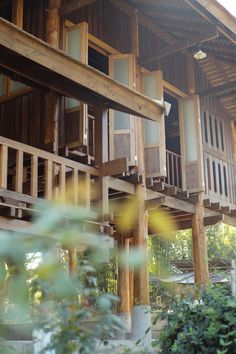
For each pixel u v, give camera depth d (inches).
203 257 369.4
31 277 64.7
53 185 224.2
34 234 81.4
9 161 257.3
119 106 242.4
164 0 329.1
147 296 289.0
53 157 220.1
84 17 323.3
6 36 182.2
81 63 210.5
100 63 392.2
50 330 74.1
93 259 80.7
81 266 74.7
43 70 212.2
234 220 438.3
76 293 66.2
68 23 309.1
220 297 128.9
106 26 340.8
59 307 70.2
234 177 451.8
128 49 355.3
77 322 73.1
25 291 63.8
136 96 236.2
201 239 372.8
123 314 351.3
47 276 62.9
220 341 112.0
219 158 431.5
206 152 412.5
